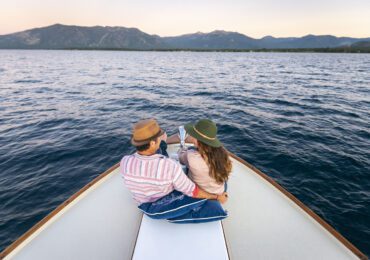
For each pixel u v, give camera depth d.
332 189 5.11
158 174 1.89
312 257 2.11
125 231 2.36
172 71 34.41
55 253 2.11
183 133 3.46
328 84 20.98
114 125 9.14
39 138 7.76
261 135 8.09
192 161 2.07
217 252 1.86
